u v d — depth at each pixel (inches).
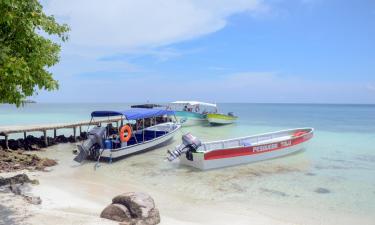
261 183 605.9
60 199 476.4
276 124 1996.8
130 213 376.8
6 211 386.3
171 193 541.0
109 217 375.9
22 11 327.0
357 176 662.5
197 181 615.5
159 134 1010.7
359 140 1222.9
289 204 493.0
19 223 350.6
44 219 366.3
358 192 555.2
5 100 325.1
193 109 1660.9
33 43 351.9
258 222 417.1
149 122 1332.4
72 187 559.2
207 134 1364.4
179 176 650.8
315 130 1611.7
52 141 1021.8
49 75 362.3
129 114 836.0
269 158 810.8
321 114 3523.6
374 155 900.0
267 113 3764.8
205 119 1637.6
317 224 415.2
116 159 789.2
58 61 400.2
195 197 521.7
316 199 517.3
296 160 816.9
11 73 294.8
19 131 944.3
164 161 783.1
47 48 375.6
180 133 1326.3
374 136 1354.6
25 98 351.6
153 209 384.8
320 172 694.5
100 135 768.3
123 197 389.4
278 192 552.7
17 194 457.7
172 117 1536.7
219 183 603.2
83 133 1165.1
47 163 724.0
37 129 987.3
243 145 788.0
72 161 781.9
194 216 434.0
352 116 3093.0
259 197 525.0
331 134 1428.4
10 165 685.3
